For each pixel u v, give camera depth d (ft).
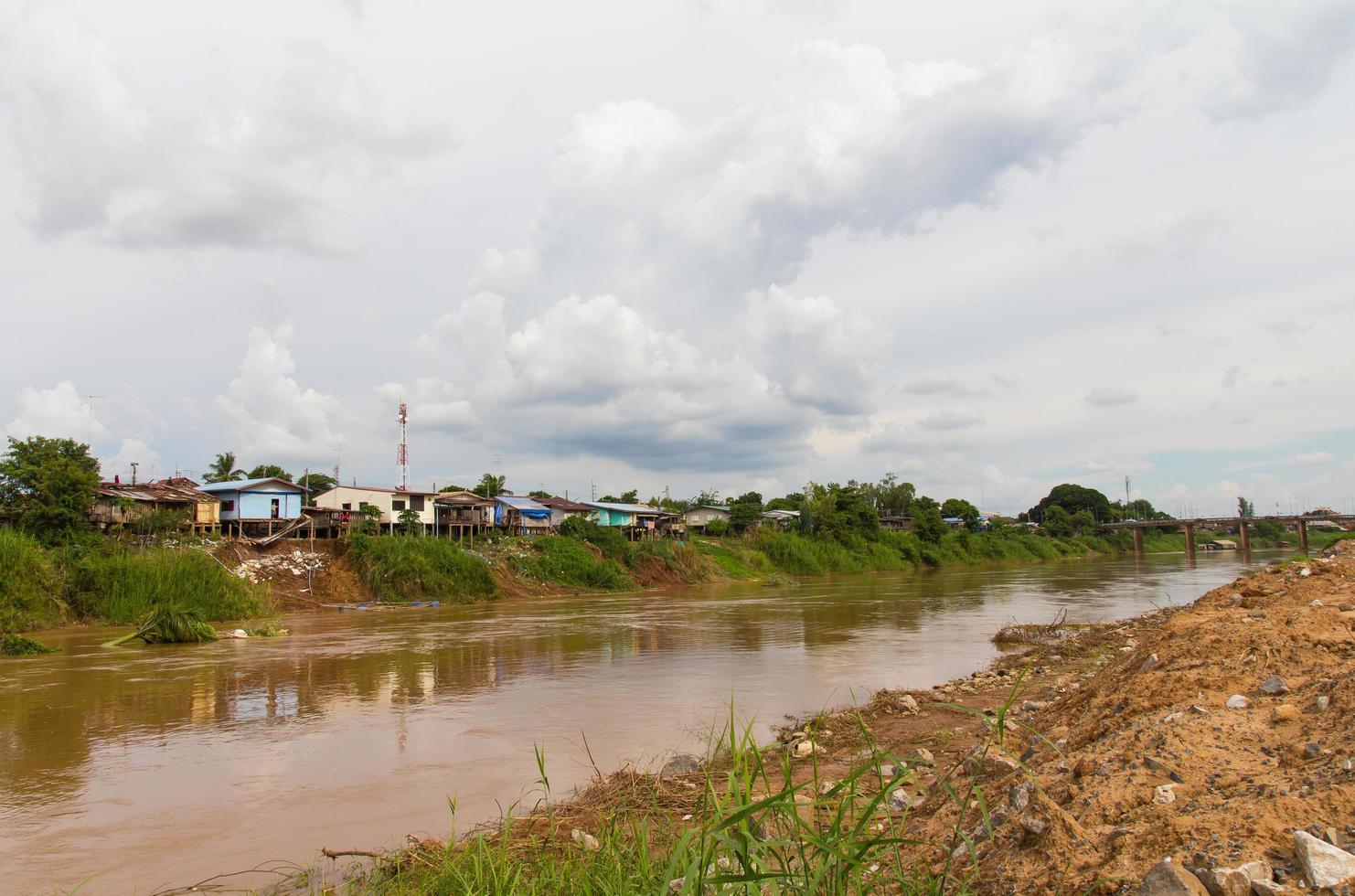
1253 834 13.82
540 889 20.99
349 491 209.87
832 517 311.88
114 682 68.80
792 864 17.35
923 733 41.06
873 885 15.31
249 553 158.40
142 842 31.42
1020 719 40.93
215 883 27.32
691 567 243.40
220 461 268.21
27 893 26.94
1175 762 18.48
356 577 162.30
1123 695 26.55
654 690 60.49
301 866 28.63
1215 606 38.58
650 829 26.37
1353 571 36.86
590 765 40.50
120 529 149.69
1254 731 19.31
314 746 46.14
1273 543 487.61
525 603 161.89
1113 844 15.38
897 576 254.68
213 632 100.78
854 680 63.05
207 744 46.98
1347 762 15.66
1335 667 22.45
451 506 233.55
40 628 112.68
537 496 326.24
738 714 51.16
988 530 397.80
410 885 24.13
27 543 118.42
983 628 98.68
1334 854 12.17
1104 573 219.00
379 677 70.08
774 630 101.35
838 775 33.68
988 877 16.37
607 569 209.15
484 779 38.93
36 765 42.86
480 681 66.80
